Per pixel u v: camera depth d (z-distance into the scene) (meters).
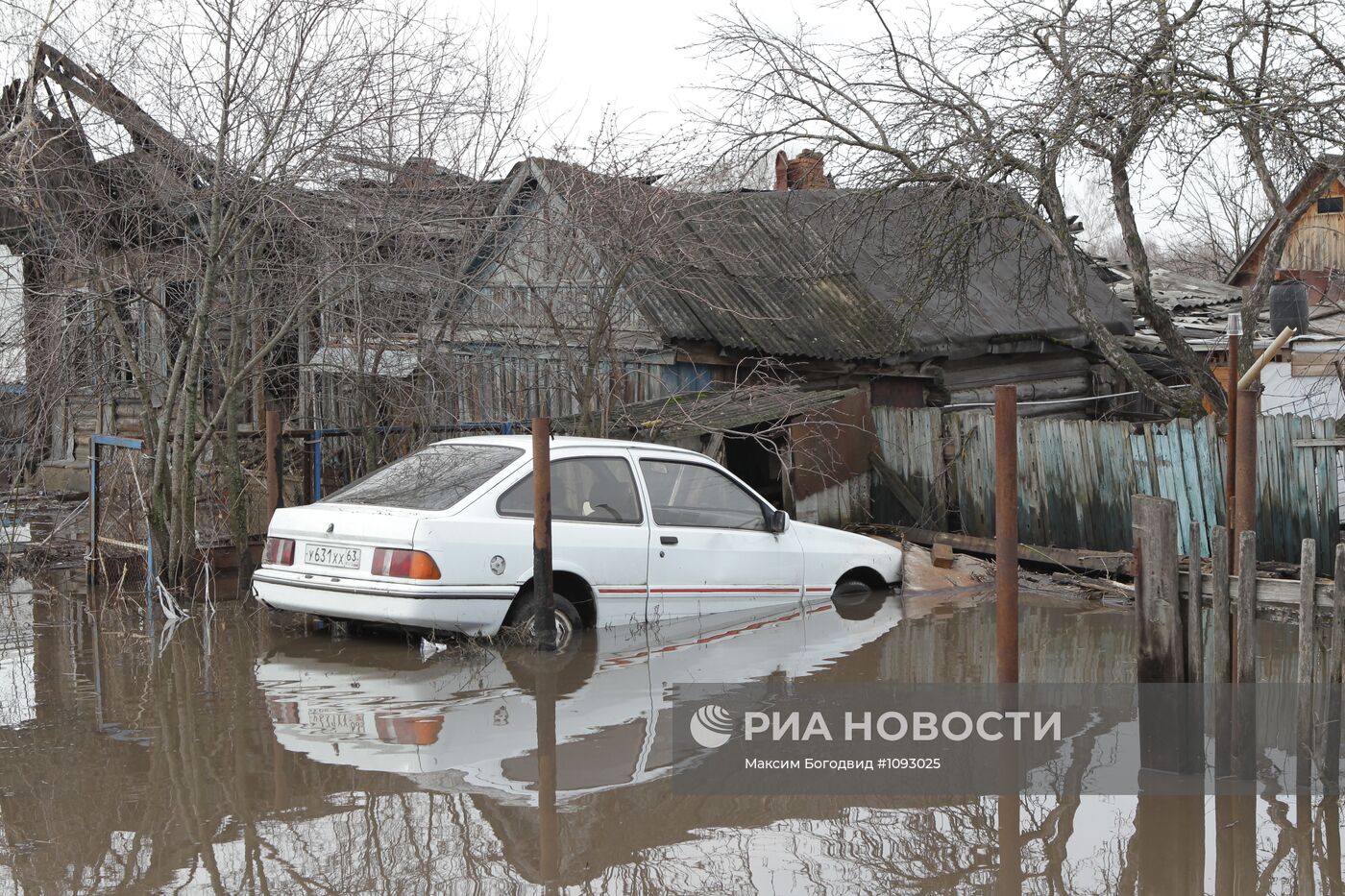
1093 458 10.86
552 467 7.81
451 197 10.73
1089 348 15.92
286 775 5.04
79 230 9.48
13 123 9.88
